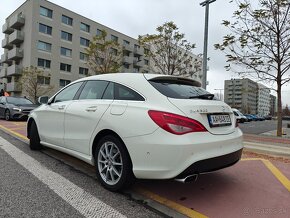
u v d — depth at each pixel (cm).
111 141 345
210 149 304
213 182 405
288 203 329
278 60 1227
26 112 1315
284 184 403
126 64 5162
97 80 422
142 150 305
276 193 364
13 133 832
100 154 366
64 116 444
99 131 361
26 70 3578
